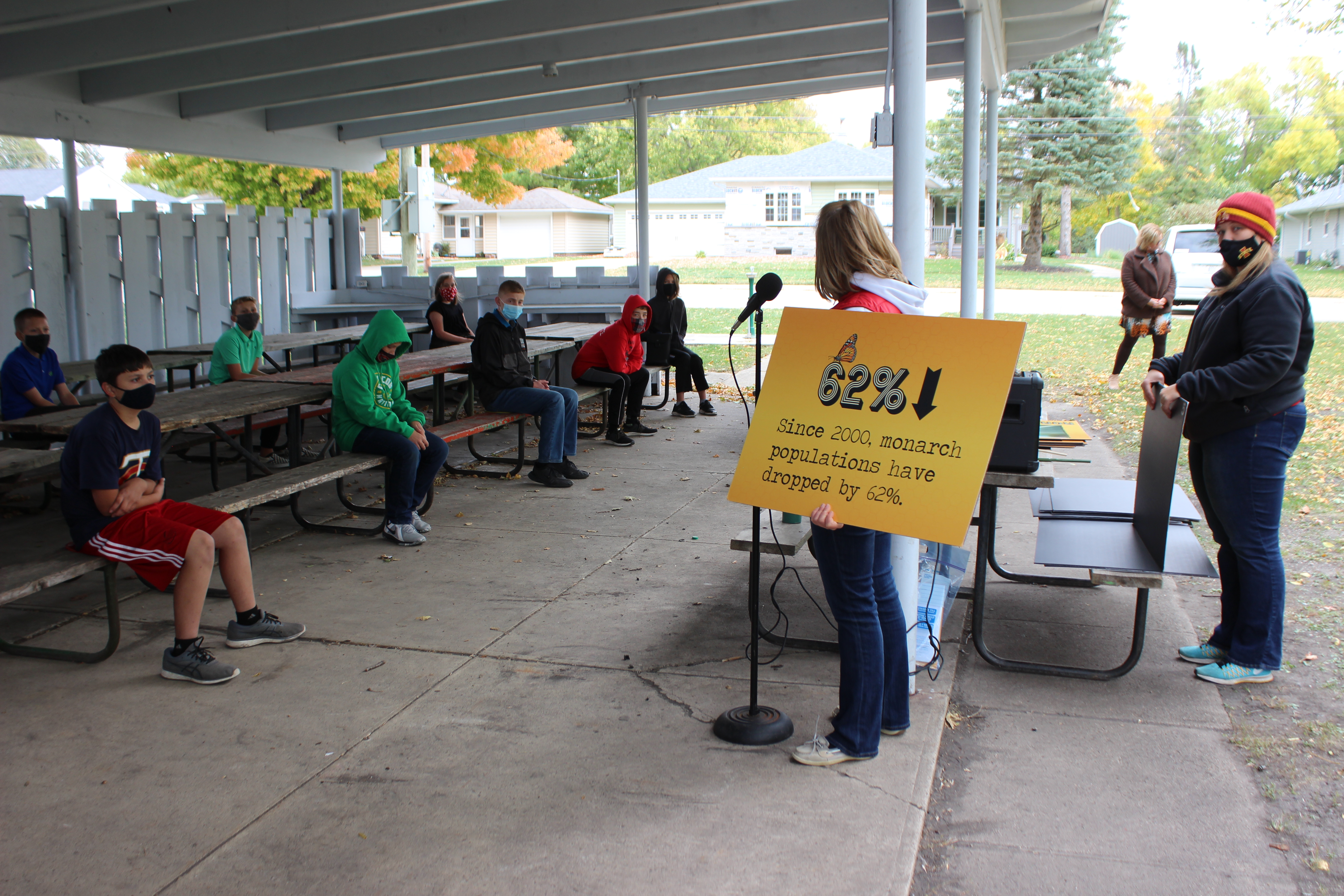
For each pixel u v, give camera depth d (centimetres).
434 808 271
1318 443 751
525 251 4794
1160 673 360
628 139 5475
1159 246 1001
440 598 450
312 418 884
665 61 1062
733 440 850
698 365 972
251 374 739
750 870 241
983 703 338
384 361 545
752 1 820
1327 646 379
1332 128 4703
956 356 266
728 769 290
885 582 298
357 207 2630
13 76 839
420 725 322
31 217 934
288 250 1260
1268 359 314
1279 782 283
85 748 307
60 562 359
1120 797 277
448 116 1241
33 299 941
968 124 920
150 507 376
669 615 424
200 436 641
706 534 557
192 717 329
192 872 242
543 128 1284
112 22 811
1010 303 2256
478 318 1236
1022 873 243
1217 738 310
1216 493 341
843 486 275
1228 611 363
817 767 290
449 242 4812
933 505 265
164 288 1086
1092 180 3381
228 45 844
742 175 4078
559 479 679
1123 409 908
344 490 642
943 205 4172
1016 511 597
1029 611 426
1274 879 239
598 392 810
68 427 465
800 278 3055
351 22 774
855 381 276
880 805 269
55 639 401
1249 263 324
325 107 1159
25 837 258
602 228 5088
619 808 270
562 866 244
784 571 488
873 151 4116
